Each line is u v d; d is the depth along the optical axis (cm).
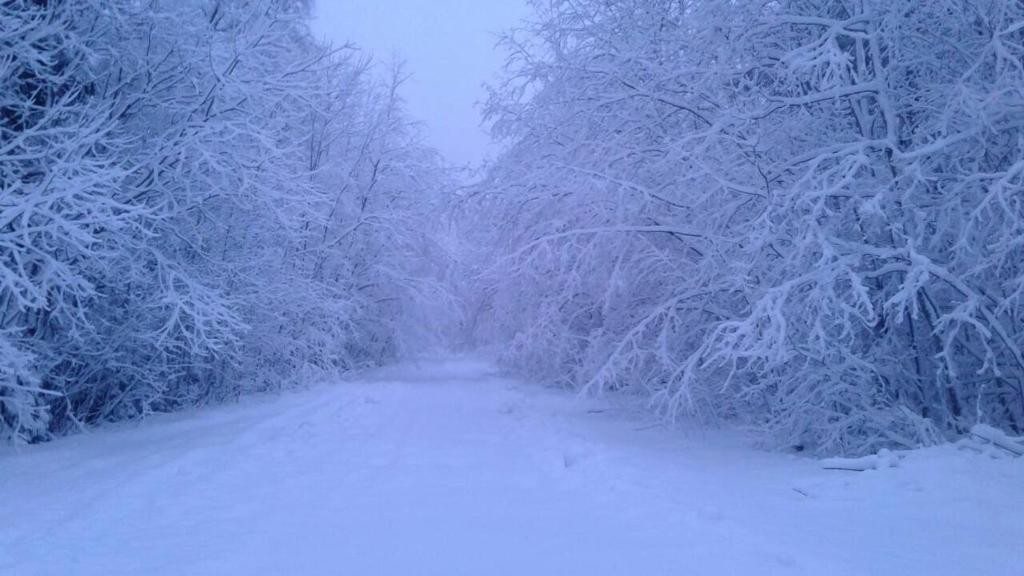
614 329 1266
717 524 539
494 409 1368
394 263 2362
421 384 1950
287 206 1320
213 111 1128
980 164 916
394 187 2333
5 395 938
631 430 1100
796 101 916
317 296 1817
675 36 1068
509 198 1230
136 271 1048
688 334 1073
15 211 791
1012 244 761
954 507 596
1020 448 734
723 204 1038
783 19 933
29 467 812
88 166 855
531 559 470
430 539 517
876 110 981
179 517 584
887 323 924
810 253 856
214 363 1462
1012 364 918
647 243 1130
